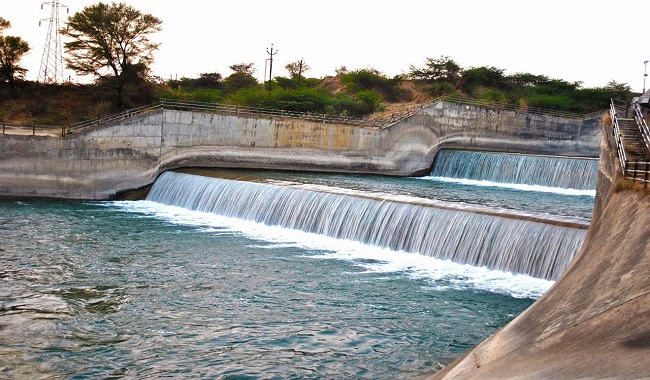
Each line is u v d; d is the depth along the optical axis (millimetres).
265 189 33594
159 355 15469
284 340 16500
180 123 44125
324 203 30094
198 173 41156
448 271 23188
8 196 39000
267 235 29703
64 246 26688
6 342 16078
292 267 23766
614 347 8102
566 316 10102
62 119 55000
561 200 36469
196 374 14414
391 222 26984
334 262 24578
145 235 29281
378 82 83938
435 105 55375
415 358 15438
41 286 20938
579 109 79062
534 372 8305
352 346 16156
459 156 52594
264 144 47875
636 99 31719
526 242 22438
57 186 40156
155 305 19188
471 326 17641
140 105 59344
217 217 34625
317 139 49875
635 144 25062
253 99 66750
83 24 56469
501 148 59938
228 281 21859
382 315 18484
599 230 15984
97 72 59094
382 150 52812
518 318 12172
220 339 16516
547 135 61938
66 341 16250
